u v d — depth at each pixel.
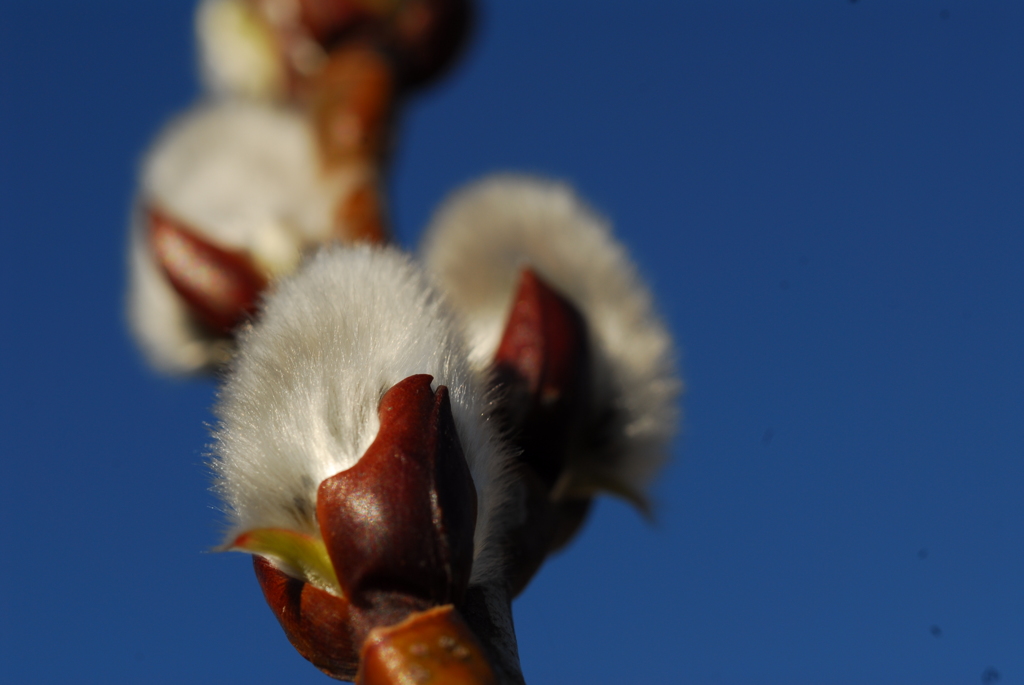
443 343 0.13
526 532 0.13
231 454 0.12
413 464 0.12
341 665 0.12
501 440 0.13
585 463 0.14
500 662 0.12
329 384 0.12
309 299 0.13
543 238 0.15
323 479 0.12
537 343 0.14
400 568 0.12
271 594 0.12
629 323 0.14
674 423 0.14
